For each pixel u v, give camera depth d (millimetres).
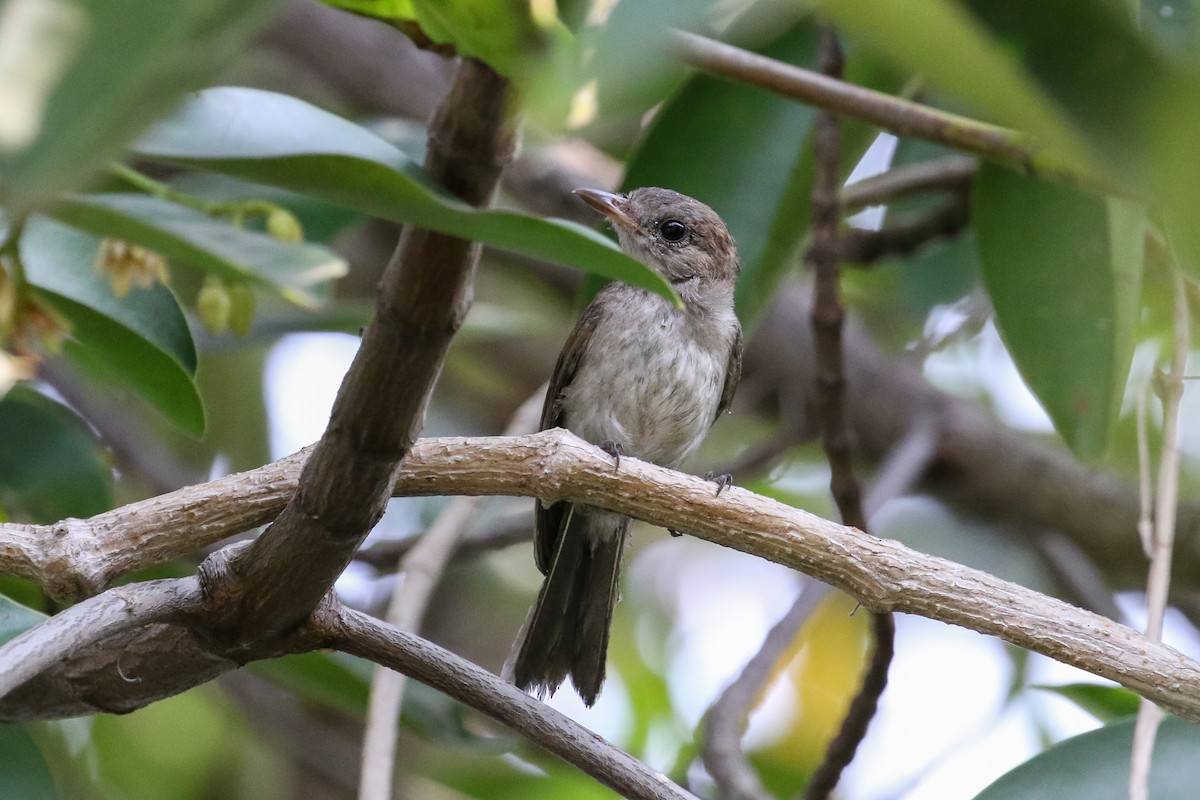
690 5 2988
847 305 14883
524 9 4039
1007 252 8875
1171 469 8070
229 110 4641
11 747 6812
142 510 6375
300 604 6039
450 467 6457
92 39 2570
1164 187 2562
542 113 3178
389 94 13914
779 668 12719
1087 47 2652
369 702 9438
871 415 14195
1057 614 6328
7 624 6730
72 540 6254
